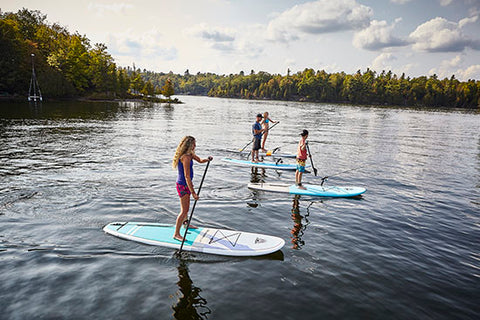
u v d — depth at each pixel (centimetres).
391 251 544
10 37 5481
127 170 1020
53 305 368
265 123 1462
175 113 4316
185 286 418
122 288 407
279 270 468
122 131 2084
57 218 618
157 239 538
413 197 875
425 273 475
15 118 2550
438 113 7931
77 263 462
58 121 2506
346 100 14638
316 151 1593
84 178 904
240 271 462
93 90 7356
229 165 1180
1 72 5144
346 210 744
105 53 8038
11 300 373
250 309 376
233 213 689
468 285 447
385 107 11150
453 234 630
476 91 13475
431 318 374
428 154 1642
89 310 362
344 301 398
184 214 536
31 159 1130
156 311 365
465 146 2027
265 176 1034
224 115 4262
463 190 968
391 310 385
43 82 5544
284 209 731
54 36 7850
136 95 8562
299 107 8194
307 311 377
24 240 522
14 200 702
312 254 521
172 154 1330
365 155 1526
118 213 657
